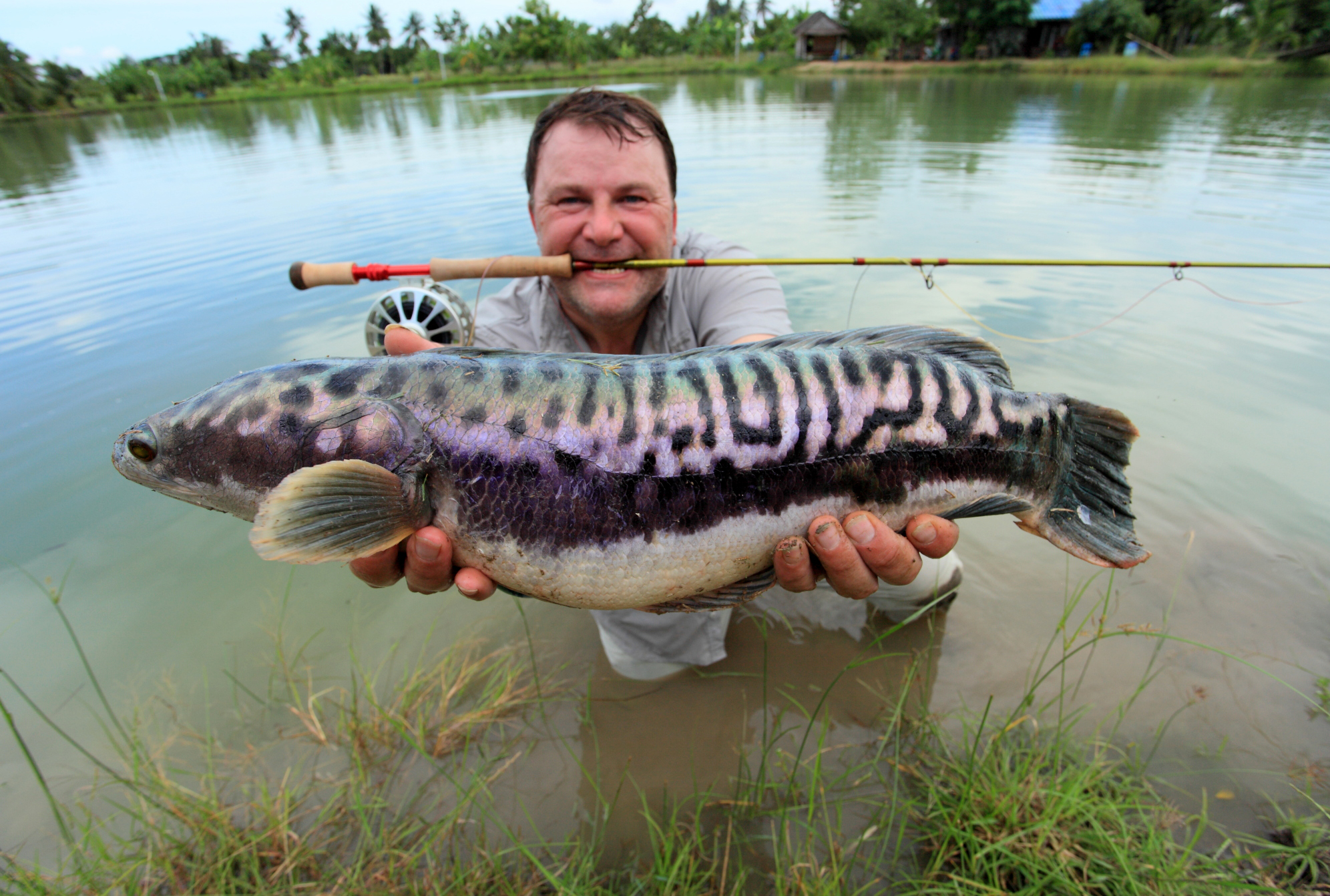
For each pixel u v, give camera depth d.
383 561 0.49
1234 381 1.12
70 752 0.67
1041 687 0.70
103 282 1.73
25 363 1.33
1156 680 0.69
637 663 0.74
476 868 0.57
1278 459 0.95
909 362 0.49
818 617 0.82
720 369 0.47
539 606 0.84
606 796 0.64
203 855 0.58
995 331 1.29
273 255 1.83
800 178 2.51
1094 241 1.68
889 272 1.58
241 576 0.88
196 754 0.67
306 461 0.46
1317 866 0.53
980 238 1.76
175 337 1.42
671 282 0.78
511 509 0.46
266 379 0.47
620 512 0.46
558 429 0.46
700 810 0.59
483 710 0.70
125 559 0.90
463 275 0.69
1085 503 0.53
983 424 0.49
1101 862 0.54
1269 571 0.79
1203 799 0.57
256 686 0.74
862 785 0.63
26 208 2.57
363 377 0.47
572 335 0.75
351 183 2.74
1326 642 0.71
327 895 0.56
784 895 0.54
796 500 0.48
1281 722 0.65
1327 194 1.89
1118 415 0.52
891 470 0.48
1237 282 1.48
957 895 0.53
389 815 0.62
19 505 0.98
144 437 0.47
